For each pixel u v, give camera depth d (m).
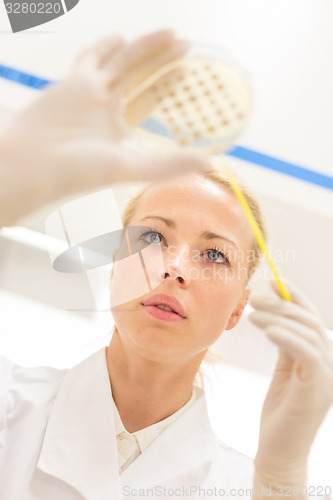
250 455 0.93
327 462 0.95
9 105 1.14
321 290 1.18
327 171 1.20
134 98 0.46
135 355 0.67
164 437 0.71
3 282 0.94
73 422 0.69
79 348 1.01
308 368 0.59
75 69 0.48
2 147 0.44
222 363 1.03
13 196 0.44
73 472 0.64
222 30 1.19
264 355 1.01
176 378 0.71
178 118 0.46
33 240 0.91
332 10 1.18
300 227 1.17
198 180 0.71
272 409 0.66
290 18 1.19
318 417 0.63
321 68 1.19
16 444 0.68
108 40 0.49
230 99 0.46
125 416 0.72
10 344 0.99
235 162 1.18
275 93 1.19
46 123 0.46
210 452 0.74
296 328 0.59
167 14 1.18
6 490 0.64
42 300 0.96
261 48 1.20
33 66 1.16
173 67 0.45
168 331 0.63
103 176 0.46
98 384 0.72
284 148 1.20
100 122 0.47
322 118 1.19
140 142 0.47
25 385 0.76
